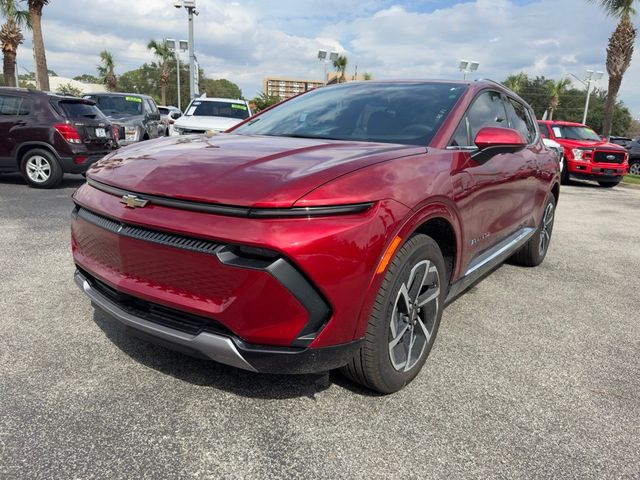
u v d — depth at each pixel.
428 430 2.22
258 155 2.39
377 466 1.98
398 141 2.88
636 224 8.18
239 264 1.93
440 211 2.50
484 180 3.00
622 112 64.31
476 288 4.33
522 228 4.32
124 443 2.04
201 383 2.50
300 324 1.98
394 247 2.17
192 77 21.02
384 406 2.39
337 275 1.98
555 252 5.91
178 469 1.91
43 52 17.97
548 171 4.63
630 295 4.37
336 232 1.97
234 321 1.99
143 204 2.17
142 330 2.21
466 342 3.18
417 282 2.46
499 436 2.21
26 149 8.51
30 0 17.36
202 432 2.13
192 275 2.04
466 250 2.93
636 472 2.03
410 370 2.52
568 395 2.60
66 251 4.71
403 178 2.29
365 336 2.21
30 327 3.06
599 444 2.20
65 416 2.19
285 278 1.92
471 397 2.52
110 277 2.34
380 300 2.20
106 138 9.26
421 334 2.61
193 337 2.08
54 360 2.67
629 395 2.63
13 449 1.97
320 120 3.31
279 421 2.23
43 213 6.44
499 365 2.89
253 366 2.03
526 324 3.56
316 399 2.41
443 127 2.94
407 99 3.31
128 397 2.36
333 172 2.12
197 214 2.04
